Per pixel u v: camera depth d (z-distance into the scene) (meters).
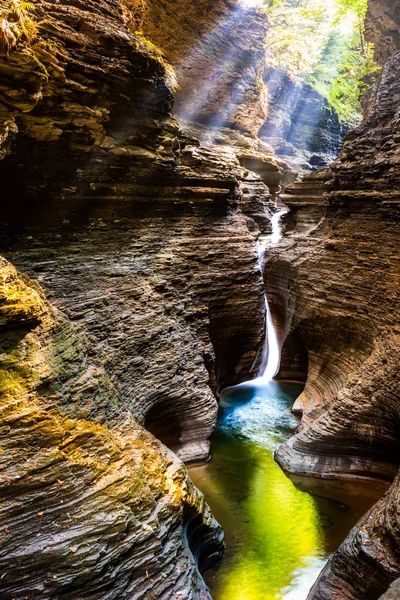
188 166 16.73
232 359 18.14
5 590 6.36
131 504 7.79
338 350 15.62
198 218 17.22
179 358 13.34
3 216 11.92
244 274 17.62
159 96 13.73
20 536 6.68
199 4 23.73
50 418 7.67
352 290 15.29
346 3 28.53
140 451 9.13
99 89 11.70
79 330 10.56
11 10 8.31
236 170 19.81
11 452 7.07
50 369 8.18
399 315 12.94
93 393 9.05
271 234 24.05
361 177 16.36
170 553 7.96
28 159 11.41
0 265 8.19
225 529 10.65
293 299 18.28
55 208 13.10
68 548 6.82
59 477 7.26
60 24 10.77
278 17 31.98
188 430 13.21
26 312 8.09
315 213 21.28
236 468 12.94
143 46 12.80
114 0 13.12
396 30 22.00
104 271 13.02
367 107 22.27
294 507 11.37
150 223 15.59
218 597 8.89
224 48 25.42
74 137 11.85
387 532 8.60
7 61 8.09
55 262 12.20
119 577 7.17
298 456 12.80
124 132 13.43
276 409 16.48
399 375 11.47
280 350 19.05
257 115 27.41
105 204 14.23
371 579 8.36
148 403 11.78
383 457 12.01
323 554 9.95
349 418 12.22
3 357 7.66
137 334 12.38
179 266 15.49
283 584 9.21
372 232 15.68
